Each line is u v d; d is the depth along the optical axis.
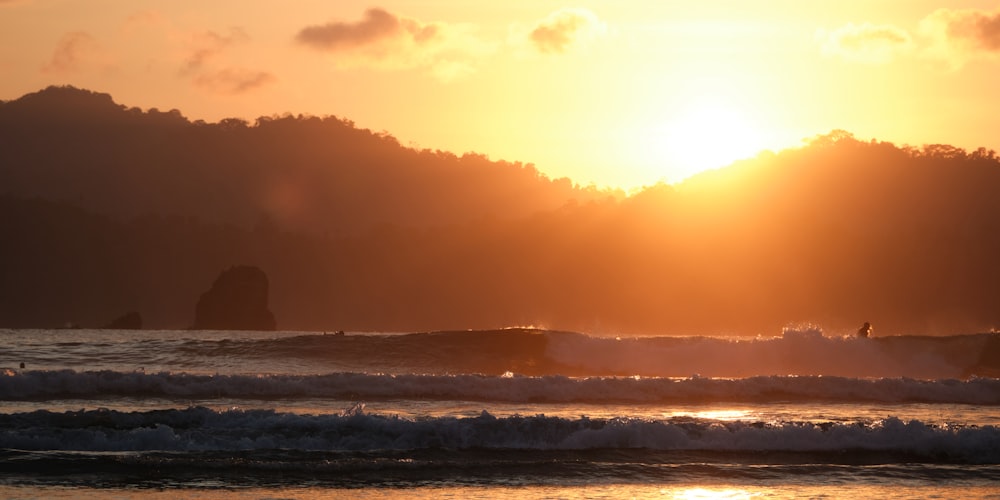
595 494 32.41
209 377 54.03
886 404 55.44
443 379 54.94
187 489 31.84
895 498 32.72
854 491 33.53
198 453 36.16
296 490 32.06
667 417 47.06
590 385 55.16
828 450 39.31
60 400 50.19
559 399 53.94
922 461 38.31
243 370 69.75
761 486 34.00
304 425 39.50
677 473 35.38
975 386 58.59
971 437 39.94
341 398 52.56
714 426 40.44
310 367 71.94
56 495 30.78
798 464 37.12
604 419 40.47
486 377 55.47
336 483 33.03
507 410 49.28
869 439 39.94
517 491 32.59
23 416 39.97
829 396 56.97
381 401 51.75
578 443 39.00
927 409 53.50
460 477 34.12
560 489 32.94
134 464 34.34
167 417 40.38
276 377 54.50
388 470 34.72
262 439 38.25
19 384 51.88
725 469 36.09
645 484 33.81
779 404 54.09
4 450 35.97
